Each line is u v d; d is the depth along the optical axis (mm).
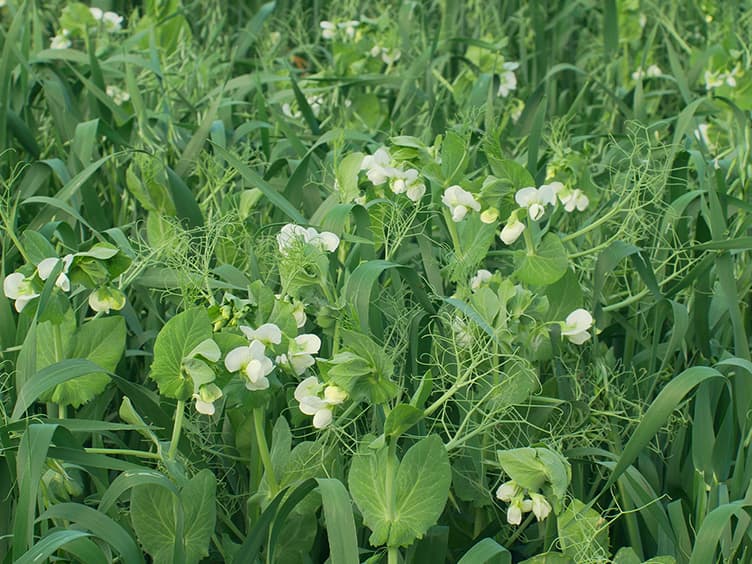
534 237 1175
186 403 1122
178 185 1312
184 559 957
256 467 1073
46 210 1306
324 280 1087
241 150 1688
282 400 1141
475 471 1109
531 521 1145
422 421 1087
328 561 1071
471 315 1034
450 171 1184
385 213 1246
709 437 1127
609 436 1188
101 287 1021
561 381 1161
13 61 1548
